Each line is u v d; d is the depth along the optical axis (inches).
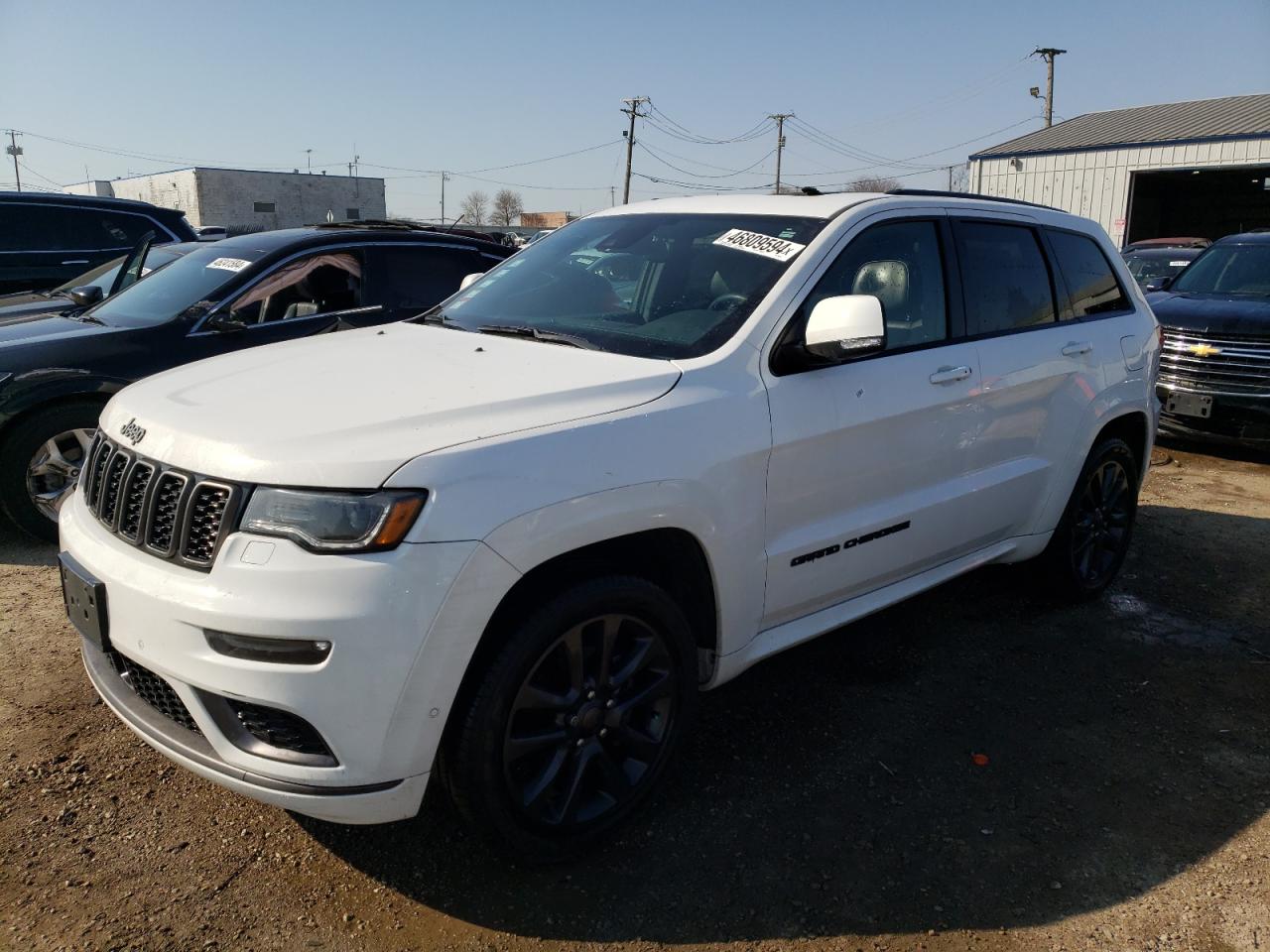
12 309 265.6
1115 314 184.7
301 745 91.0
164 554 95.6
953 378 142.6
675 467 106.4
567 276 148.9
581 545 99.0
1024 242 167.2
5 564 198.2
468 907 101.7
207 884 104.0
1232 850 113.7
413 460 90.5
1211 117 1211.9
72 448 205.2
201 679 89.4
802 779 126.3
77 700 141.3
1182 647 169.9
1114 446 182.4
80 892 102.0
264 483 90.0
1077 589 183.0
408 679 88.5
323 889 104.0
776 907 102.8
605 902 103.1
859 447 129.4
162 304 221.1
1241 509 255.1
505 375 111.3
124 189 2992.1
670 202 161.3
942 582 152.9
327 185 2824.8
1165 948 97.9
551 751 104.3
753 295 126.2
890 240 142.4
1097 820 119.2
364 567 86.7
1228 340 296.8
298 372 115.5
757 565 119.1
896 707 146.2
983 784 126.3
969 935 99.4
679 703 115.0
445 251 258.8
